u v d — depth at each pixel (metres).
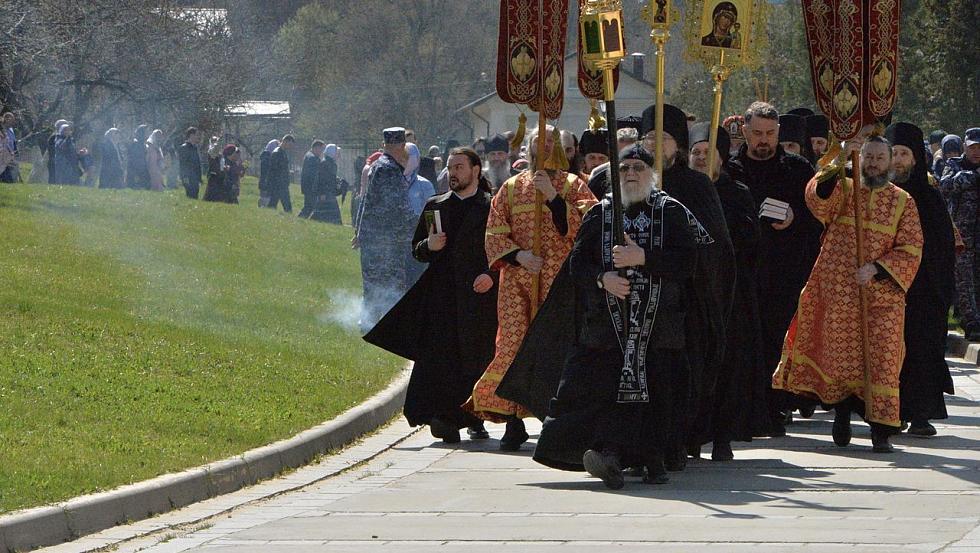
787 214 21.52
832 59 20.55
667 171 18.03
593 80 22.34
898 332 20.23
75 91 83.75
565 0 21.05
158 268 36.00
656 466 17.28
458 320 21.84
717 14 20.36
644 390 16.78
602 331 16.89
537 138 20.48
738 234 19.62
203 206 52.03
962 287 33.50
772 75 102.06
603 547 13.62
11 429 18.25
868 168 20.25
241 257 41.69
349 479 18.86
